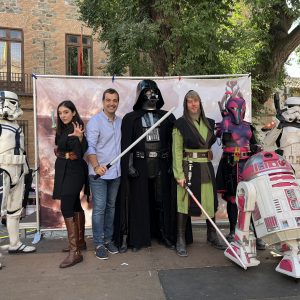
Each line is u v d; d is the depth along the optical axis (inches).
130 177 172.2
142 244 173.2
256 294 130.8
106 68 424.8
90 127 162.2
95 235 164.9
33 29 601.3
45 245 187.2
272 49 359.3
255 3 312.3
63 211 156.9
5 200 160.9
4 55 594.6
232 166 169.6
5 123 163.6
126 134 169.0
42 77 195.8
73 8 614.2
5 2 588.7
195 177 162.6
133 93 201.5
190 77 204.4
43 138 197.8
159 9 294.4
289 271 138.0
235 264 156.7
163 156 173.5
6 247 185.9
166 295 130.6
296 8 326.0
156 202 181.2
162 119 155.9
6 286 138.1
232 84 207.0
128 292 132.9
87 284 139.2
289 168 147.3
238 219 152.5
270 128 178.1
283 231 135.3
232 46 323.6
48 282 141.3
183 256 165.8
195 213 162.6
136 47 314.3
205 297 129.0
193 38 295.0
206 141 163.3
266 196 141.2
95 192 162.6
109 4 363.6
